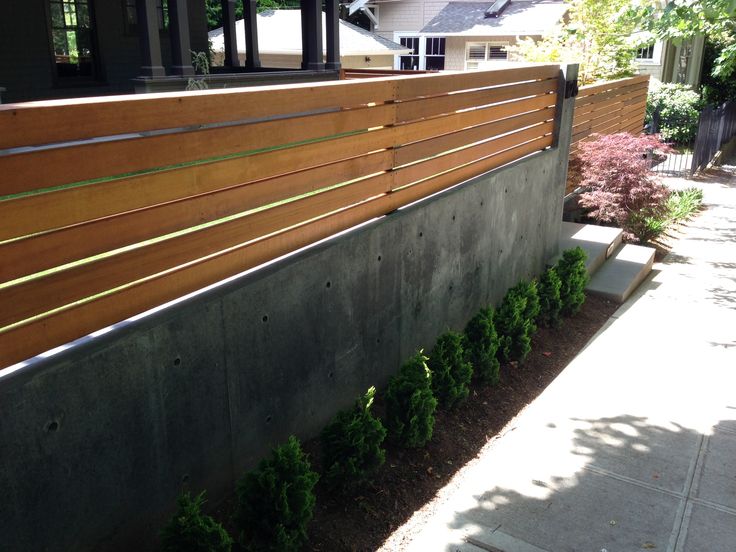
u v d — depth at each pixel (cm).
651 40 1017
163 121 275
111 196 258
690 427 448
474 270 561
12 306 229
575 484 380
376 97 409
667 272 820
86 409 250
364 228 408
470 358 486
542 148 702
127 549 279
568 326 628
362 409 364
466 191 521
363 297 412
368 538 326
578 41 1346
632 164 879
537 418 457
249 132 318
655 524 348
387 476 373
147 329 271
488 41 2317
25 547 236
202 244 303
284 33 2227
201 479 313
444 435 423
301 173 357
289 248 359
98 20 1173
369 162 413
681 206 1123
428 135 476
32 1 1068
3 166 220
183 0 886
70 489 249
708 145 1591
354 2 2577
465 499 364
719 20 961
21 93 1082
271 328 340
